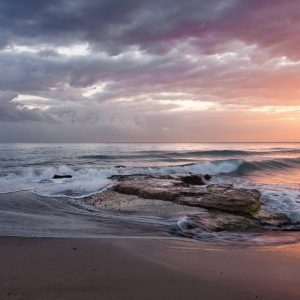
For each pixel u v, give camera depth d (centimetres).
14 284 416
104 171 2231
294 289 418
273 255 572
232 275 464
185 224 843
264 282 440
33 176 2027
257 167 3044
